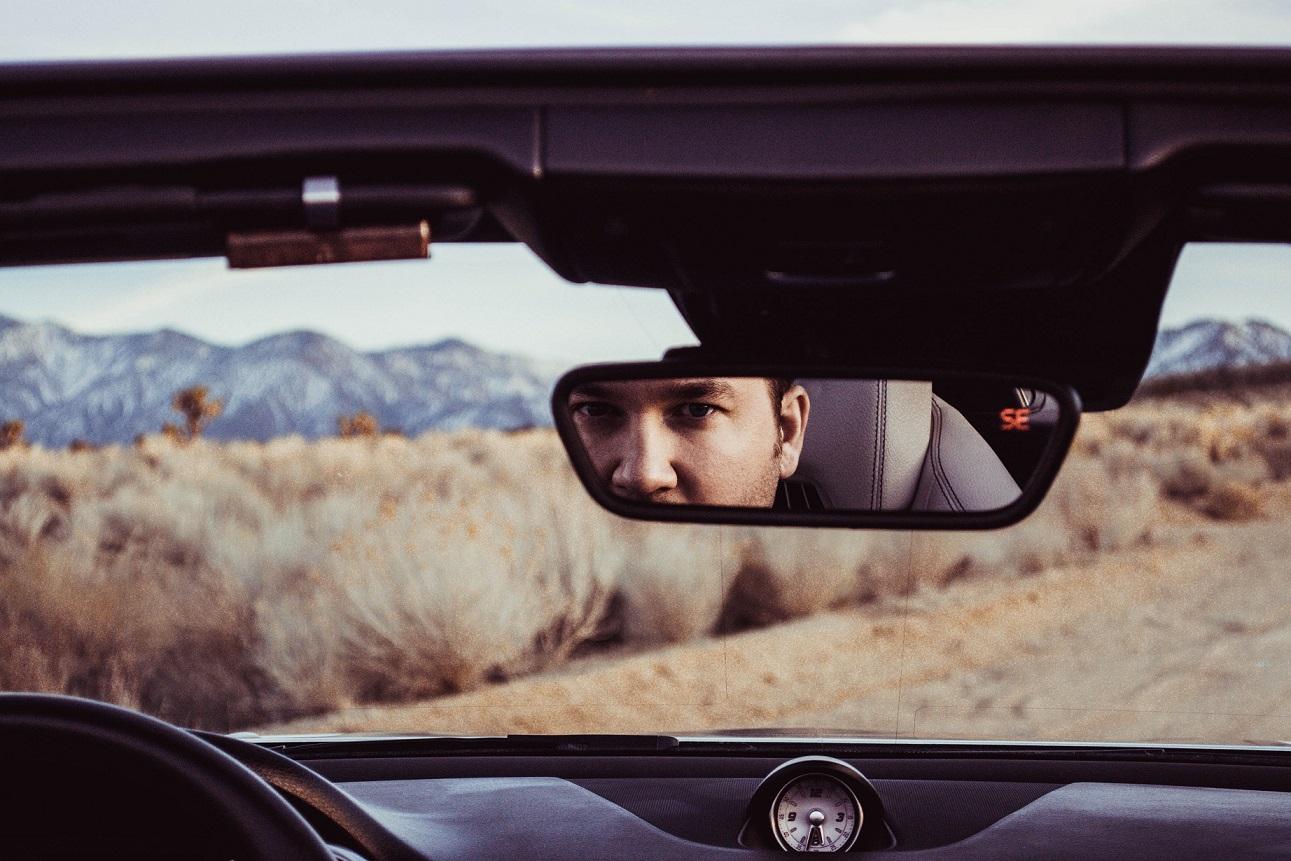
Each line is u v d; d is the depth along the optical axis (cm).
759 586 1634
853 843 258
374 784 292
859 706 1260
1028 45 111
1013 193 113
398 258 119
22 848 155
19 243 122
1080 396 206
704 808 280
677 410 217
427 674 1261
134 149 113
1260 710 1241
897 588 1789
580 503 1611
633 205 117
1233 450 2964
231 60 113
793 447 220
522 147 113
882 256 125
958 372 176
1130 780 297
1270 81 111
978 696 1307
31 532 1727
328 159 114
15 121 113
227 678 1292
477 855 240
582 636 1446
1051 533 2106
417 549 1343
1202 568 2005
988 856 249
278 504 2347
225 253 125
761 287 136
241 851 148
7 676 1359
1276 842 253
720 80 112
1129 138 112
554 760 305
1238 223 126
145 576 1538
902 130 112
